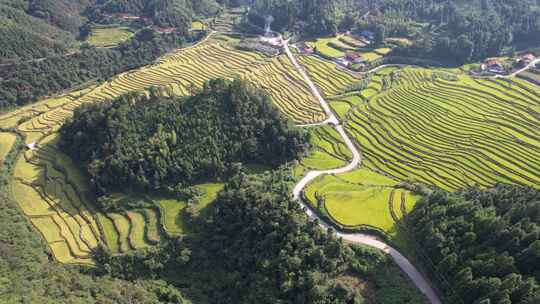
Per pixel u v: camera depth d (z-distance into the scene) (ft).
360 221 280.31
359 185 323.57
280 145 360.69
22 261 266.77
